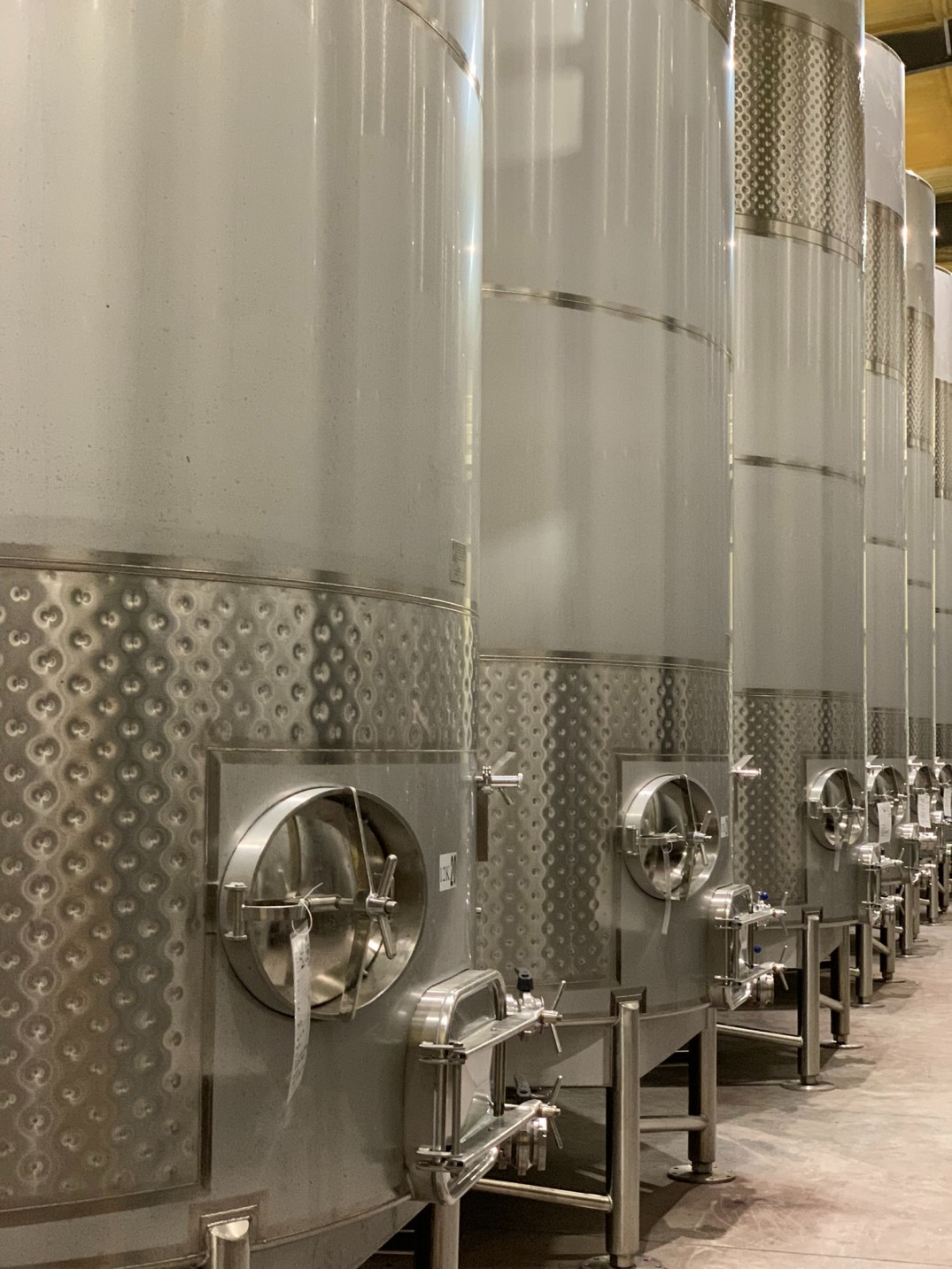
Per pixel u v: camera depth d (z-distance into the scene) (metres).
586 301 3.71
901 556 8.41
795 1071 6.06
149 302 1.89
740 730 5.67
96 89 1.86
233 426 1.96
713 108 4.11
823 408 6.00
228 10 1.96
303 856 2.03
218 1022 1.90
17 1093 1.77
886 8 11.61
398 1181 2.24
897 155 8.36
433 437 2.36
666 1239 3.91
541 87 3.71
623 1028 3.65
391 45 2.23
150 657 1.87
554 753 3.63
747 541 5.75
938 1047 6.55
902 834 8.29
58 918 1.79
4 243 1.82
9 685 1.78
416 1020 2.26
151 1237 1.85
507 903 3.57
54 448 1.82
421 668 2.31
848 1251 3.82
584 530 3.69
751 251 5.82
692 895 3.93
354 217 2.14
